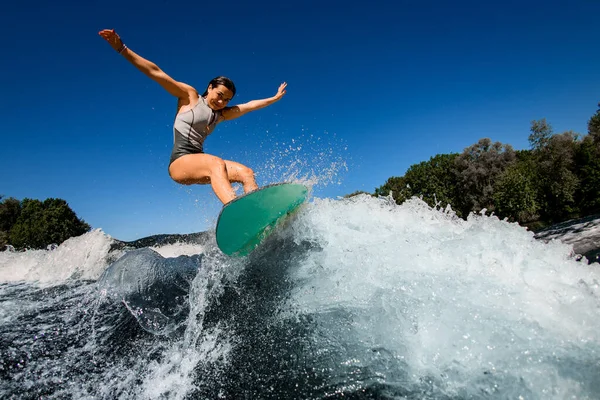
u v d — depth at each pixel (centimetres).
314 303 219
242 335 210
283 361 183
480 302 187
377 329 186
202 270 266
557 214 3045
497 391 143
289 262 264
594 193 2917
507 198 3172
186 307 244
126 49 328
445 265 225
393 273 220
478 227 258
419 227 296
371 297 206
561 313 174
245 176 333
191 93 367
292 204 295
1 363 190
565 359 148
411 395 148
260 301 235
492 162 3619
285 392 163
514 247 224
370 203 329
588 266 204
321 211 311
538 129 3459
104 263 403
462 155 3816
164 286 261
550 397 136
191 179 341
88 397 174
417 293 198
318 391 160
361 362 171
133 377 188
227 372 183
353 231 285
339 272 235
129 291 258
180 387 178
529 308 179
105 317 243
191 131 359
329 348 183
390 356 170
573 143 3116
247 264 274
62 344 215
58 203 3772
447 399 144
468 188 3659
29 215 3638
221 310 234
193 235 458
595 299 177
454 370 156
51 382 182
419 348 170
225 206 249
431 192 3878
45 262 409
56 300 280
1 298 292
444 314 181
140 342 217
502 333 165
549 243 226
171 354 205
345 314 202
